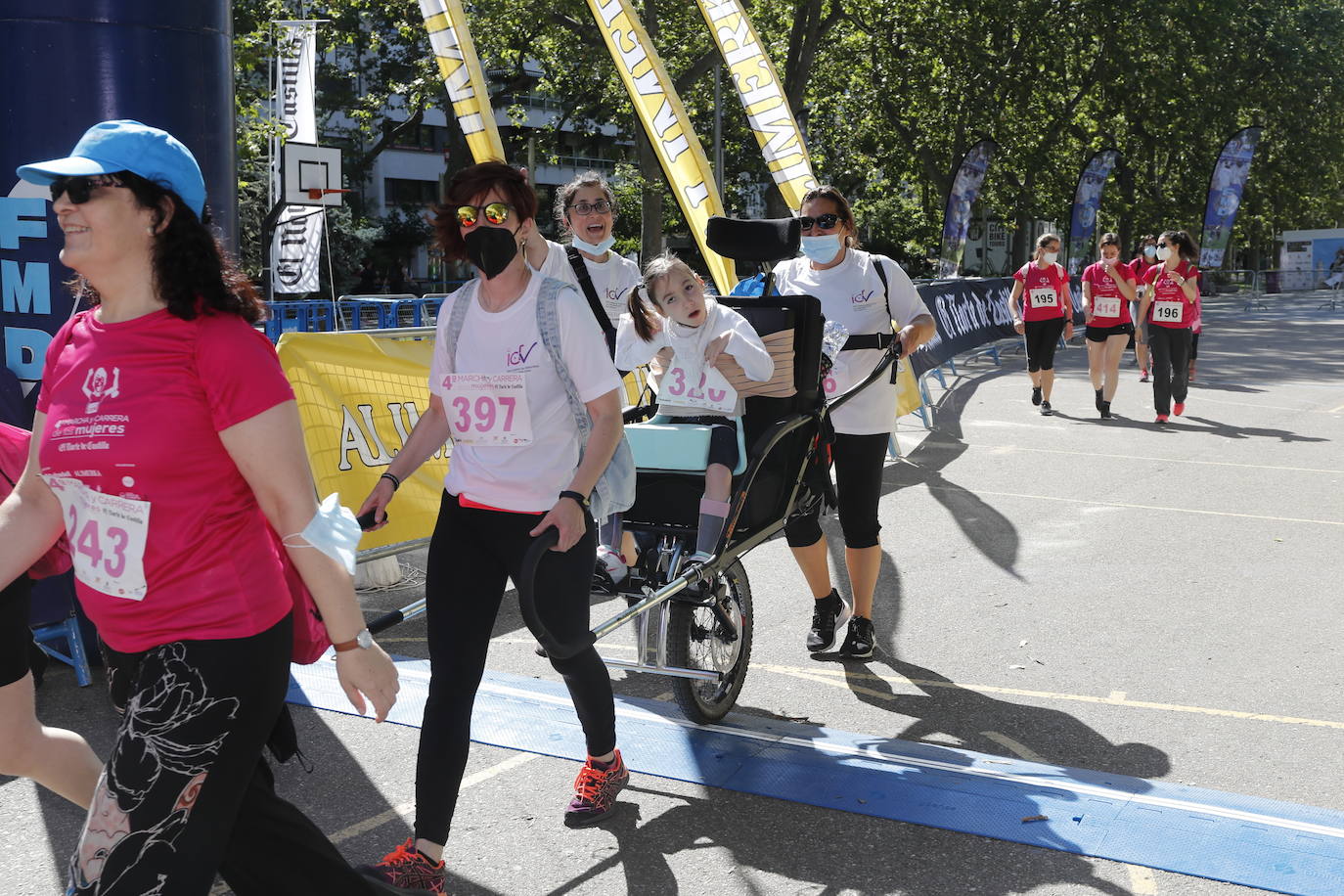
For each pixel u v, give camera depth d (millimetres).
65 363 2186
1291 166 43188
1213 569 6637
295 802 3822
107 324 2145
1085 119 40719
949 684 4945
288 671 2254
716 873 3355
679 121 9422
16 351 5129
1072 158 41062
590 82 30000
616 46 9508
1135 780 3955
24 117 4977
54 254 5055
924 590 6328
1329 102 40500
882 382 5109
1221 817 3619
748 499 4379
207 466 2127
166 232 2119
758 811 3732
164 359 2096
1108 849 3434
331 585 2199
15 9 4918
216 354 2100
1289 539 7305
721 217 4938
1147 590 6262
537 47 28625
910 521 7906
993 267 55344
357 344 6336
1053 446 10820
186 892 2088
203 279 2127
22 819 3701
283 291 18141
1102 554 7004
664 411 4547
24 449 3059
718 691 4512
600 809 3641
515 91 34219
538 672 5125
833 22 29281
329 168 17500
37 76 4949
